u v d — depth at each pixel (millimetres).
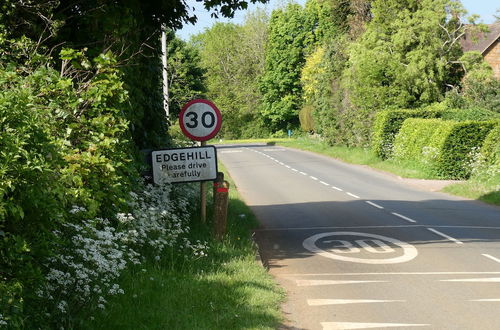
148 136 13562
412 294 9273
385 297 9102
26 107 5102
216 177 12430
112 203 8773
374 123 40969
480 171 27891
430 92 45062
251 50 109000
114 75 8539
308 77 84500
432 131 32531
